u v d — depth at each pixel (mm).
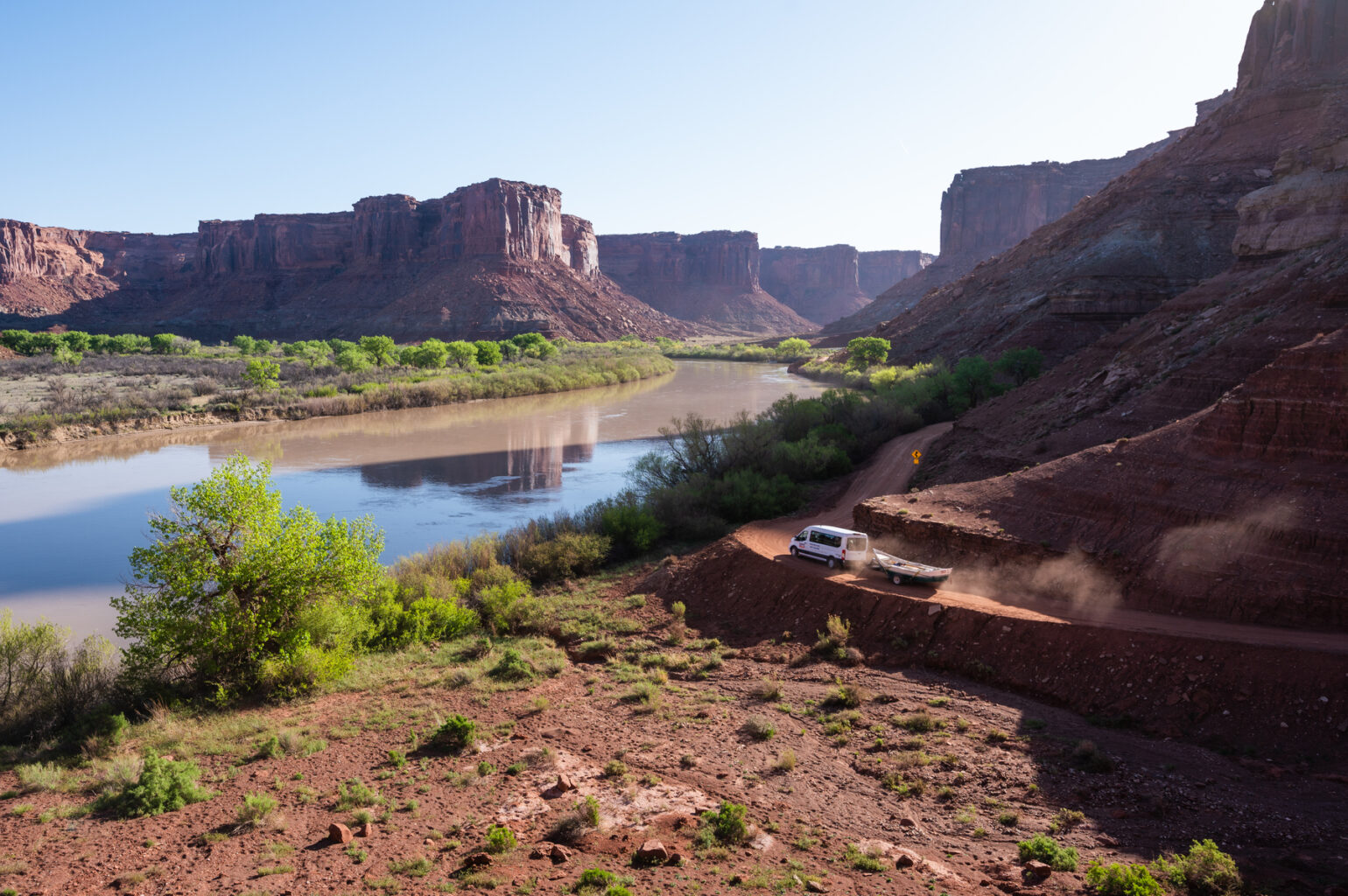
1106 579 21484
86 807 13883
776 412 59656
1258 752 14594
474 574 30359
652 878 10656
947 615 21172
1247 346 30453
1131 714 16578
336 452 61875
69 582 32531
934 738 16109
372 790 14344
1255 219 47125
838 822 12852
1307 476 20250
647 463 44344
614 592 29188
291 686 20438
